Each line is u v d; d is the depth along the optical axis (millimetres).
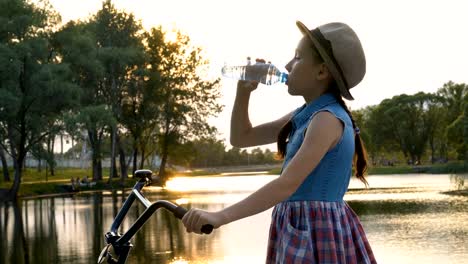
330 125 2041
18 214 27531
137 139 56000
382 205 25266
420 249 13078
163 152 60375
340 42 2111
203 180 68250
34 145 43156
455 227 16734
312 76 2184
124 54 49750
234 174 112000
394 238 14906
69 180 63094
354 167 2396
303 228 2094
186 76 58188
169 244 14672
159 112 56031
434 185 42094
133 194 2047
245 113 2449
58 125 41625
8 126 42188
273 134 2477
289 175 1964
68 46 43562
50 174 75000
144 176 2047
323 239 2080
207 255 12945
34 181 61719
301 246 2066
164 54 57625
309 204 2102
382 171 82250
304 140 2049
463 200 26875
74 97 41250
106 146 65000
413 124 104125
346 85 2150
